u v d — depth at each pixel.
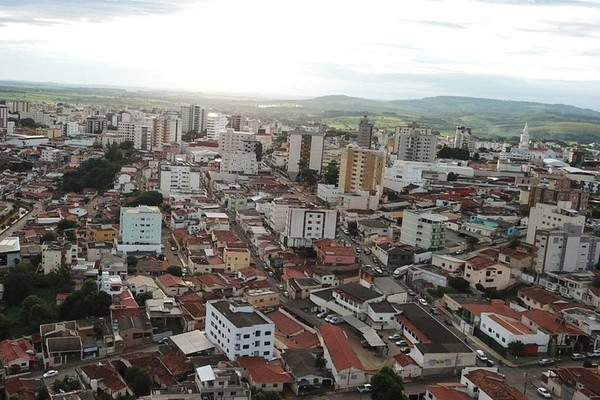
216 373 132.00
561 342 164.25
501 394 127.31
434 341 157.38
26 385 137.62
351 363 144.38
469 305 184.25
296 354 151.75
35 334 164.75
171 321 176.62
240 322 149.88
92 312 174.75
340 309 187.25
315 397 138.25
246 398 128.50
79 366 148.50
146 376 135.62
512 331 163.12
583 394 136.12
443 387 133.88
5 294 193.62
